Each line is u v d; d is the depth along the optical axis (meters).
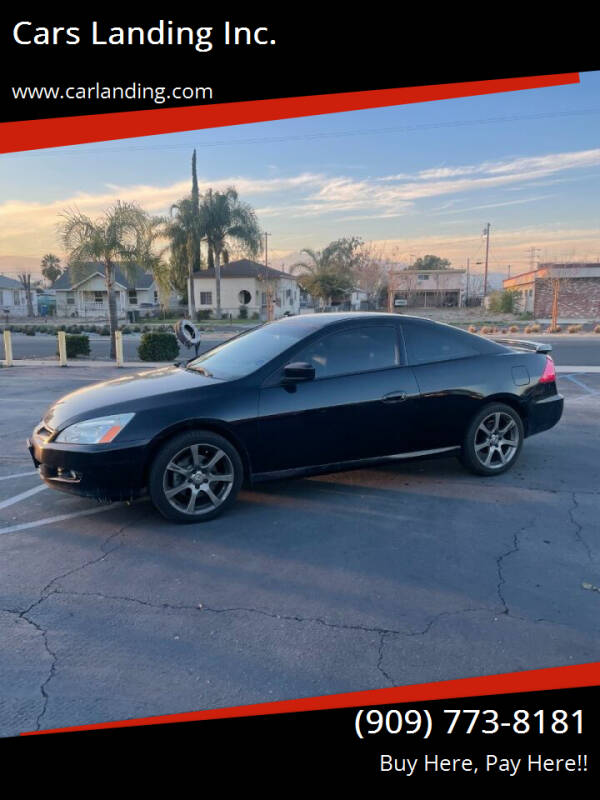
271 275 46.69
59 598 3.30
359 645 2.83
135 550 3.93
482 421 5.26
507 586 3.39
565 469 5.64
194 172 40.88
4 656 2.78
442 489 5.08
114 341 19.05
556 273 38.81
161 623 3.04
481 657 2.74
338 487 5.16
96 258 18.48
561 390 10.66
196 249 41.31
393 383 4.89
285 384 4.59
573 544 3.95
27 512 4.68
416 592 3.33
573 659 2.72
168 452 4.23
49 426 4.44
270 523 4.36
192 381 4.71
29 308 56.59
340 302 52.28
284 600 3.26
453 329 5.38
